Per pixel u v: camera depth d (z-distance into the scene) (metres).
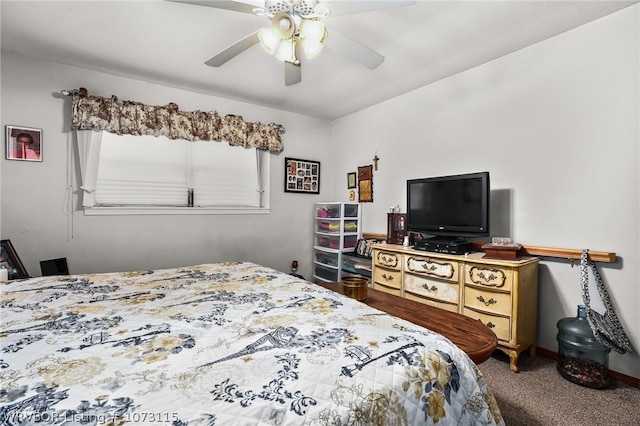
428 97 3.18
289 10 1.53
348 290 1.84
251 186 3.77
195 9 1.95
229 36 2.25
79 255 2.77
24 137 2.52
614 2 1.90
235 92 3.36
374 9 1.55
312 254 4.31
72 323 1.16
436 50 2.47
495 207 2.64
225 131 3.46
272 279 1.89
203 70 2.81
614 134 2.02
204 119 3.32
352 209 3.98
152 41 2.32
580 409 1.70
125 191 3.00
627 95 1.96
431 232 2.88
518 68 2.48
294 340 1.00
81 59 2.60
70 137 2.71
